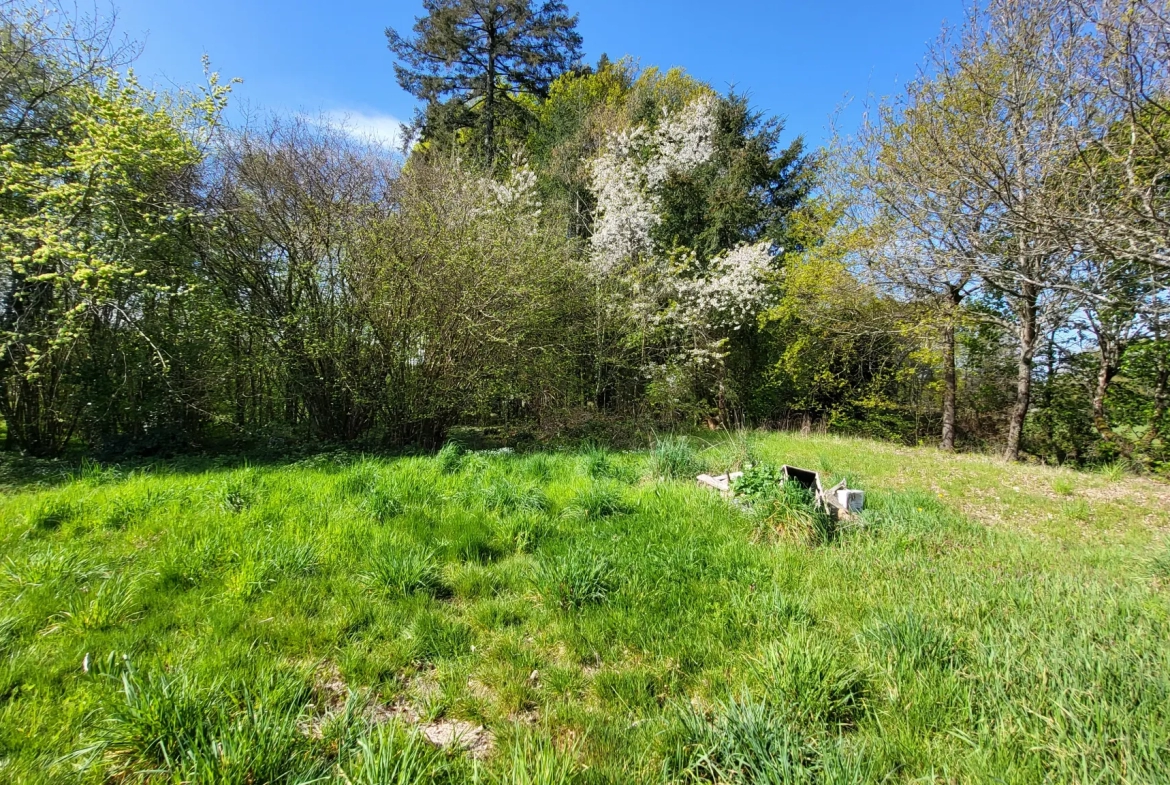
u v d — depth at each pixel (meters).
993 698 2.28
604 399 14.91
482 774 1.93
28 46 7.62
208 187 8.80
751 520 4.69
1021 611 3.22
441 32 18.69
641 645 2.87
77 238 7.30
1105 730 2.07
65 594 3.07
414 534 4.23
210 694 2.14
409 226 9.03
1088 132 7.04
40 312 7.73
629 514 5.00
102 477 6.16
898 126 11.02
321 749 2.02
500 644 2.88
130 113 7.43
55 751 1.99
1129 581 3.99
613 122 17.41
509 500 5.12
